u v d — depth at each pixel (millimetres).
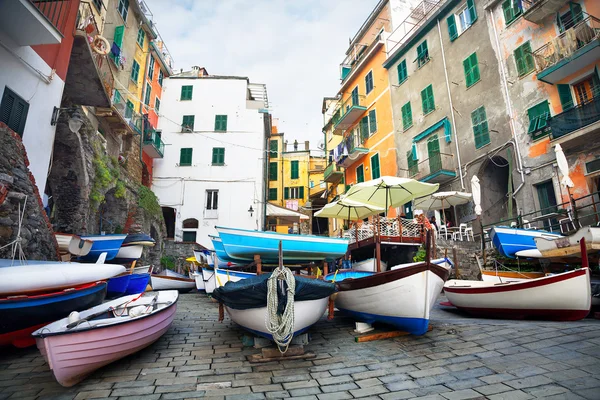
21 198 7246
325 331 6969
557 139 12031
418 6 23391
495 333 6113
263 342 5840
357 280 6688
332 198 29969
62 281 6027
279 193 35688
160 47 26906
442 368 4660
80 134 12539
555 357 4691
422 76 19766
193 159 25625
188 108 26656
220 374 4668
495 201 15539
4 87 7973
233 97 27125
